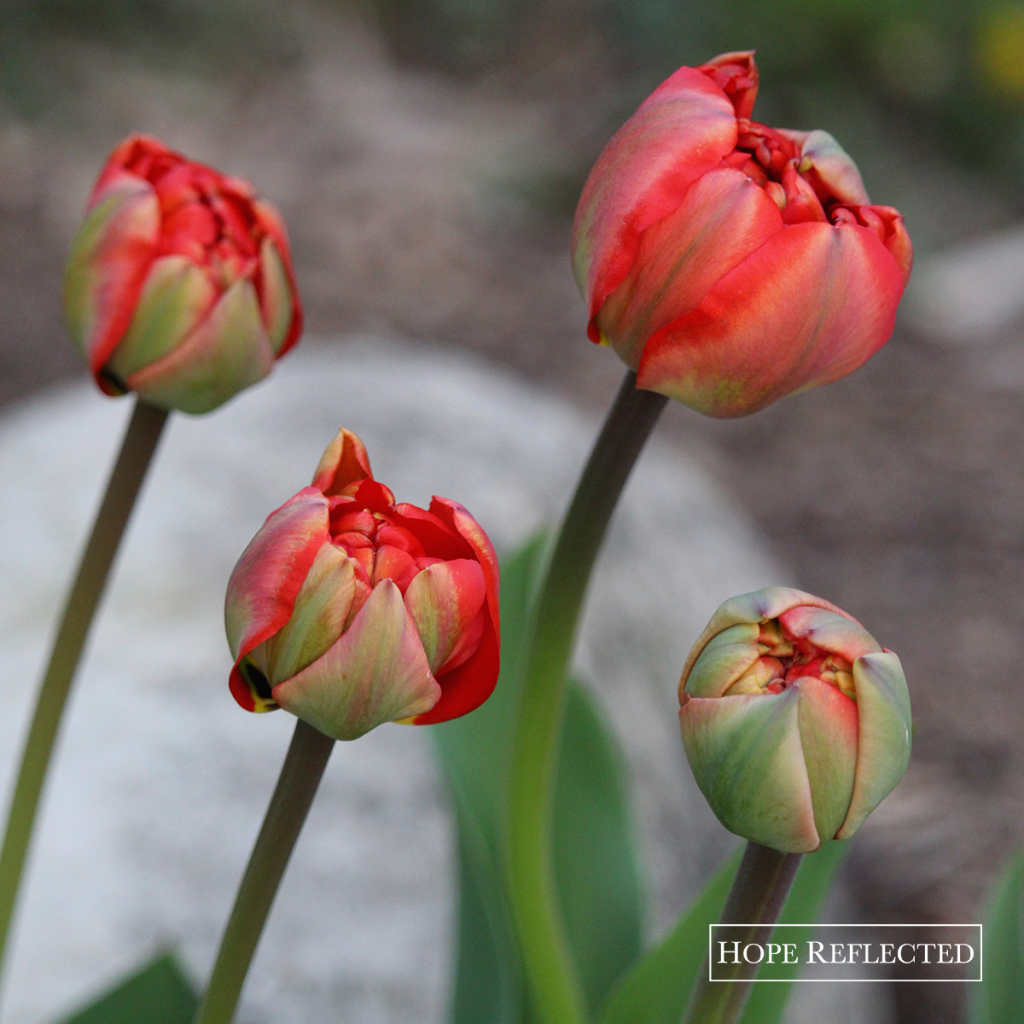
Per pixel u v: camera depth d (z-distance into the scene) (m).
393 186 3.99
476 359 3.28
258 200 0.84
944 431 3.42
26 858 0.88
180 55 4.44
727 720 0.75
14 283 3.12
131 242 0.83
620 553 1.85
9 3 3.95
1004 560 2.91
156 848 1.29
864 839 2.09
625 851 1.08
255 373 0.84
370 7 5.48
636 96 4.45
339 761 1.39
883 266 0.78
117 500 0.85
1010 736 2.36
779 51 4.45
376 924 1.27
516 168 4.23
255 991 1.19
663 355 0.78
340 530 0.75
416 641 0.74
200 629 1.55
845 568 2.86
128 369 0.83
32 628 1.55
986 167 4.71
